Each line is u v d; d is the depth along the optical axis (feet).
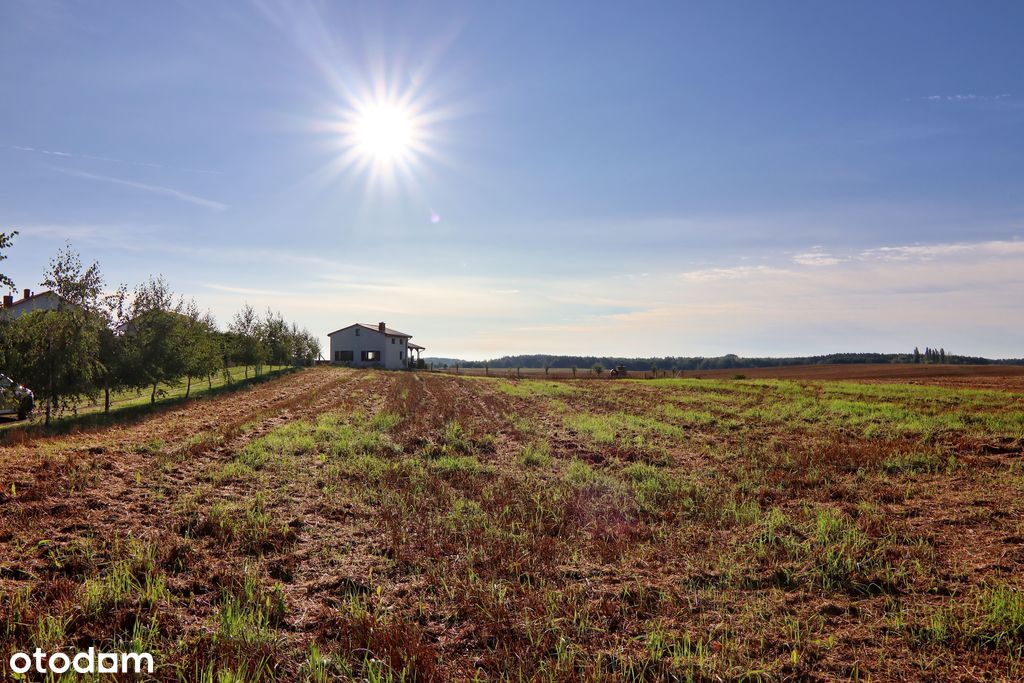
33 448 44.62
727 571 23.44
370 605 20.27
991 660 16.65
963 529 29.04
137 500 31.86
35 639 16.52
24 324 61.82
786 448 51.70
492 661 16.72
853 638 18.11
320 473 40.88
